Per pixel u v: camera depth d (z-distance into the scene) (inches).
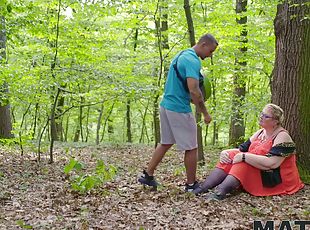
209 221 169.8
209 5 461.4
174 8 400.8
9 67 334.0
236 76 444.5
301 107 232.8
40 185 238.4
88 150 460.1
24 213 179.6
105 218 172.7
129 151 460.8
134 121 888.3
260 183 213.5
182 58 211.8
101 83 356.8
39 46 386.0
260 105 373.4
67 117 777.6
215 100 455.2
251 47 414.0
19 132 360.5
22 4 327.0
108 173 232.1
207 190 217.9
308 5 223.0
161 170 297.9
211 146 505.0
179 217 174.7
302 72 231.8
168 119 213.9
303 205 195.6
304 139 233.8
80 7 348.8
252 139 228.5
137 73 431.8
